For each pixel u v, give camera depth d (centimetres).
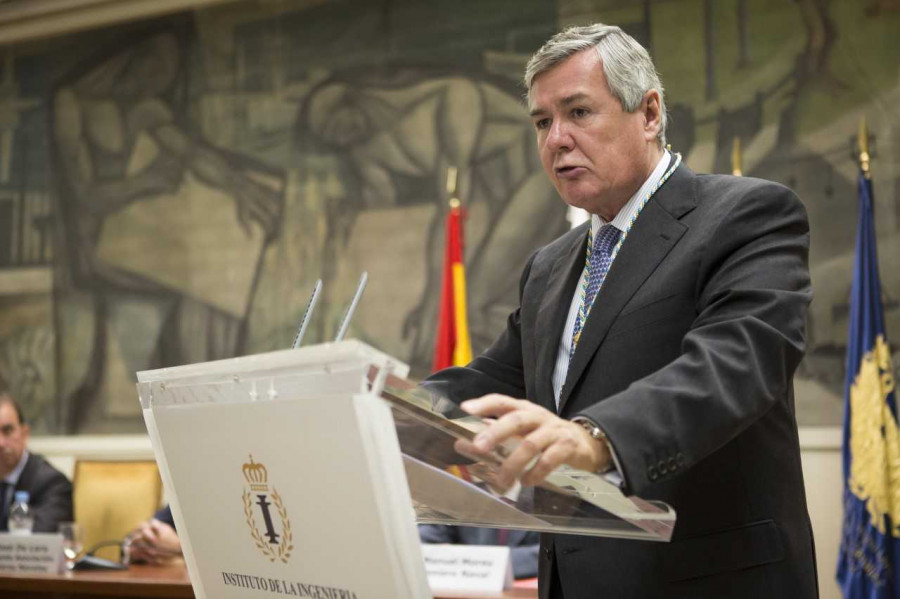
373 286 1636
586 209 442
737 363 324
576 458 286
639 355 387
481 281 1552
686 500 372
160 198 1817
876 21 1343
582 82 425
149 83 1842
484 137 1577
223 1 1791
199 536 347
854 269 1246
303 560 303
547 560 401
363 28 1684
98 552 1441
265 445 303
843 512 1197
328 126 1698
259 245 1733
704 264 385
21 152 1923
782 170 1369
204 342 1758
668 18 1455
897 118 1320
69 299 1867
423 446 299
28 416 1870
